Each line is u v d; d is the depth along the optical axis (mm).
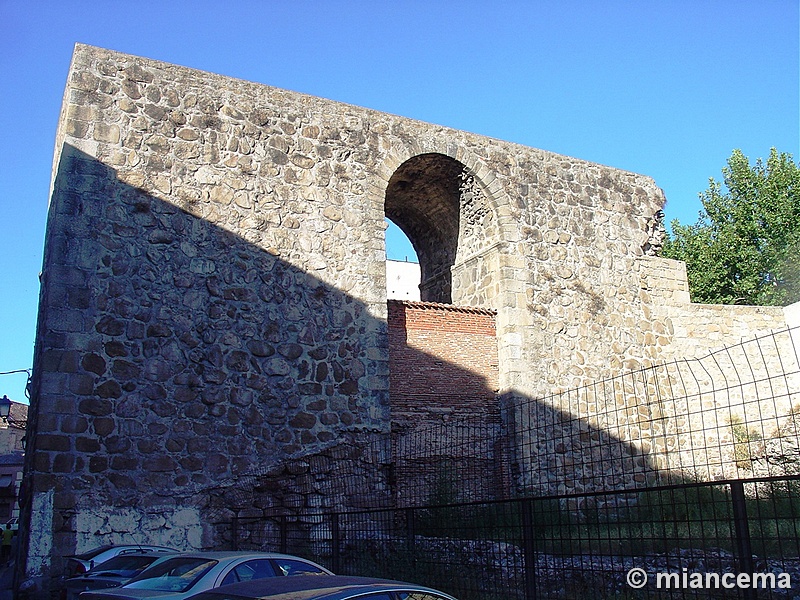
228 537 16172
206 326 17141
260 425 17109
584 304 21750
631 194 23750
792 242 36562
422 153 20719
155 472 15852
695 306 23438
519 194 21719
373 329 18859
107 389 15797
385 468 18094
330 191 19328
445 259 23609
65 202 16375
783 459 16875
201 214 17719
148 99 17812
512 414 19781
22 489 16062
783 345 23469
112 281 16406
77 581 10633
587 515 9367
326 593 5711
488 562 11258
